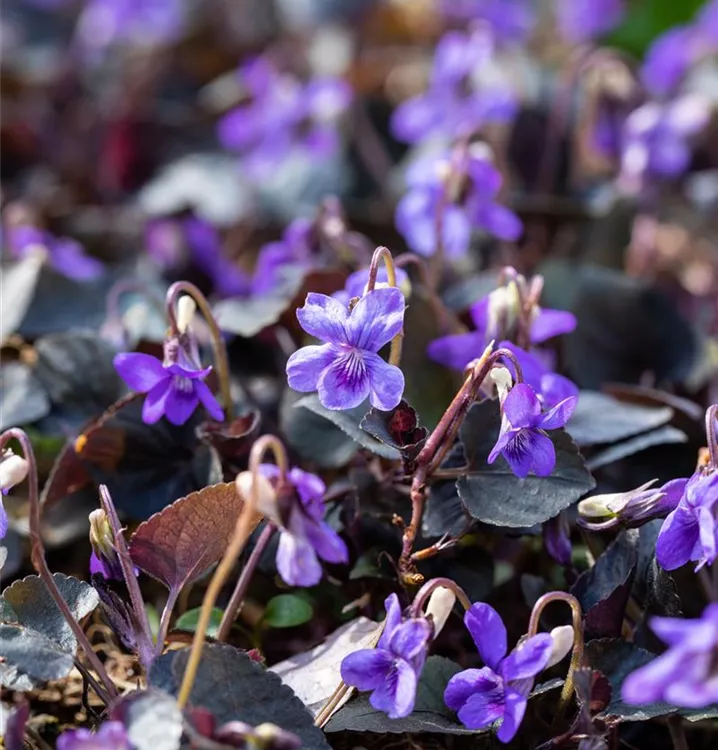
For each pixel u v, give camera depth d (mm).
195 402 443
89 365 495
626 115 619
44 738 453
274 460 471
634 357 527
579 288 528
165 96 905
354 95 762
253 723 413
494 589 470
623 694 427
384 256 431
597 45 939
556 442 444
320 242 529
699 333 526
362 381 422
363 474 462
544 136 693
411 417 438
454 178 511
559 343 521
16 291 528
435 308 482
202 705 410
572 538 479
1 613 427
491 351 437
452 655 467
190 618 457
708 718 443
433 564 455
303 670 437
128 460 472
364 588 463
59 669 417
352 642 440
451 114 623
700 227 714
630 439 481
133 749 397
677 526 421
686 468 494
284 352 509
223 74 940
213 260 608
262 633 471
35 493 418
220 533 433
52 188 761
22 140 814
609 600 438
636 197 605
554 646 411
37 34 982
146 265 608
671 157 602
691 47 753
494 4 836
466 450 446
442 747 453
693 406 488
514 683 412
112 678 463
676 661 380
